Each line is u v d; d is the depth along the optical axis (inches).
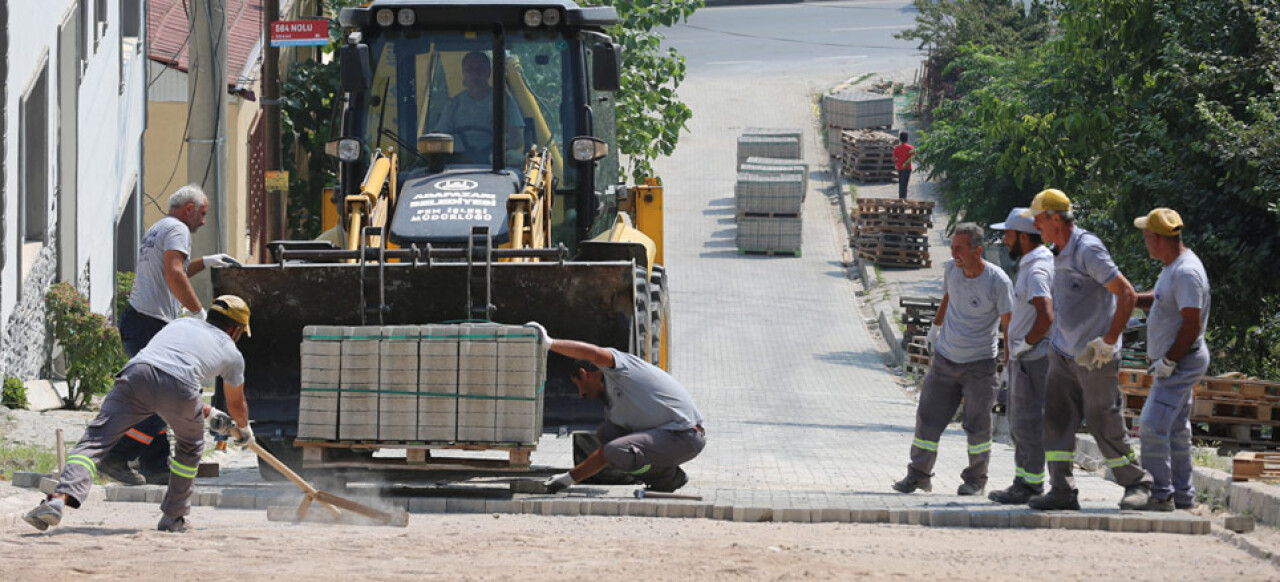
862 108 6697.8
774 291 4891.7
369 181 1424.7
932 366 1375.5
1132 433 1969.7
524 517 1194.0
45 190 2116.1
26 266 1987.0
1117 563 938.7
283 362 1331.2
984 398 1349.7
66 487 983.0
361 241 1380.4
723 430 2384.4
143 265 1343.5
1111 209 2935.5
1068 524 1170.6
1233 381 1835.6
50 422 1788.9
